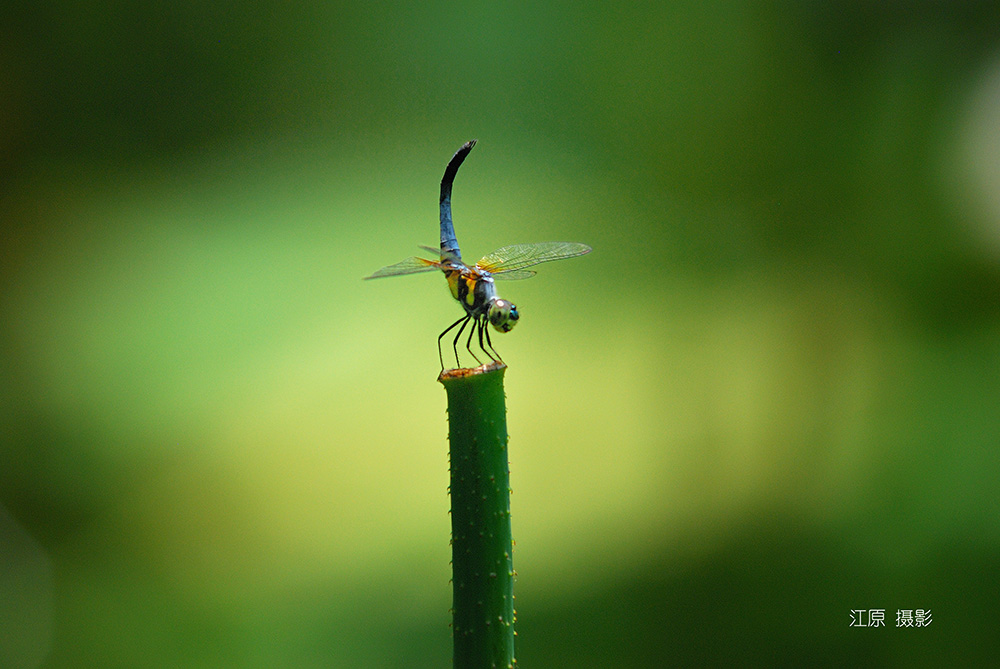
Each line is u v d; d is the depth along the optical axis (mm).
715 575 781
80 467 1057
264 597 844
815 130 1240
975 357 1008
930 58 1151
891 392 993
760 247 1232
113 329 1348
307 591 848
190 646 778
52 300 1435
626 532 882
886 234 1154
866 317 1092
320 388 1196
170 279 1459
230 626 802
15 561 893
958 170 1126
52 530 965
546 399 1107
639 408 1069
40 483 1036
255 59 1740
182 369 1248
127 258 1506
